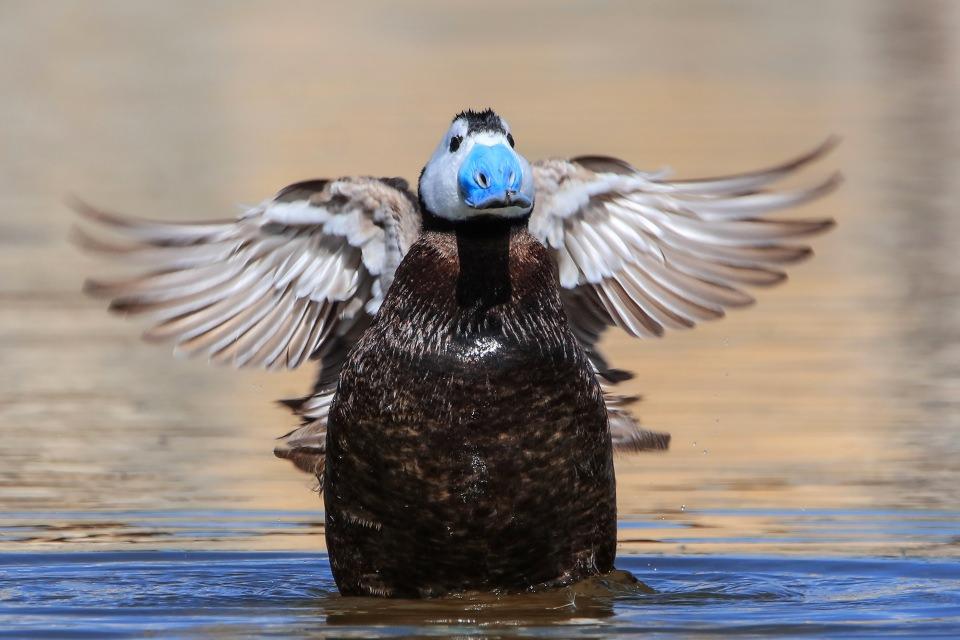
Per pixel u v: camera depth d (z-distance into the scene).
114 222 10.07
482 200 9.06
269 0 59.84
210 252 10.19
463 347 9.33
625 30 52.12
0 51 47.78
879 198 28.11
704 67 44.09
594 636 9.05
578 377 9.45
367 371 9.49
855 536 11.90
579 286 10.66
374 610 9.52
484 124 9.42
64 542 11.87
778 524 12.25
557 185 10.38
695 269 10.66
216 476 13.95
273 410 16.77
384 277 10.16
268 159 30.98
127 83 42.59
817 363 18.28
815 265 23.66
